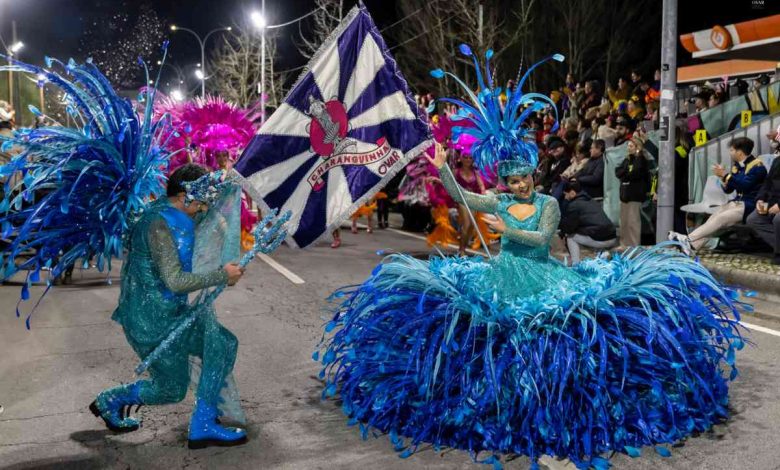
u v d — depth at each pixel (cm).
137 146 387
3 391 502
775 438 399
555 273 436
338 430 426
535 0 2722
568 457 376
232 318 713
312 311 743
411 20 2939
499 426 385
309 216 495
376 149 491
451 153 1028
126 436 422
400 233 1412
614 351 383
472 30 2523
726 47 1448
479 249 1153
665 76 930
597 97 1616
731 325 448
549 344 385
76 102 376
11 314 738
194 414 401
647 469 364
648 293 407
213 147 1046
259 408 464
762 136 993
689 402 414
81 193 377
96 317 724
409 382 408
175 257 379
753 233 970
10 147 363
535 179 1121
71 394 496
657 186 1049
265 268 1007
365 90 494
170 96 1095
